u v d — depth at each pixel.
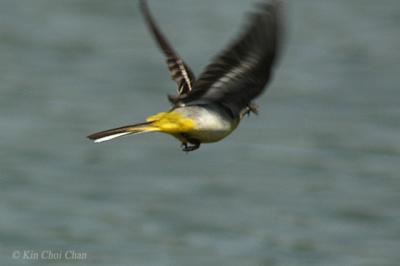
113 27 29.22
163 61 26.59
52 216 18.00
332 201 19.12
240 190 19.48
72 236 17.20
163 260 16.38
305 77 26.09
